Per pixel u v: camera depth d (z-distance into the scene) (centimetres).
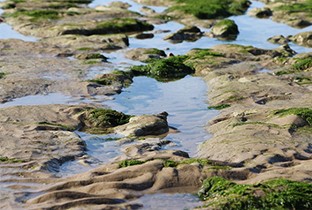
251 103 2564
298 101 2552
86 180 1670
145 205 1566
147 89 2955
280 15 5166
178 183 1672
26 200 1591
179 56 3575
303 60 3278
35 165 1850
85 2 6041
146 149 2022
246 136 2047
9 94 2745
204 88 2959
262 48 3947
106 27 4550
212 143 2050
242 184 1633
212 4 5459
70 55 3697
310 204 1528
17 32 4556
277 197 1532
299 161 1841
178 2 5772
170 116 2494
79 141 2072
